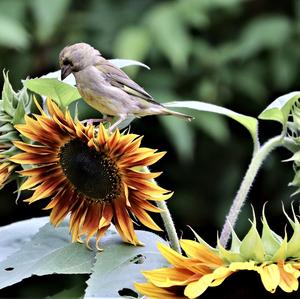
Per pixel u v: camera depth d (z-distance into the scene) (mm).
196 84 3623
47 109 2260
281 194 3701
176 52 3447
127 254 2215
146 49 3438
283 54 3666
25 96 2254
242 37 3660
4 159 2242
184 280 2156
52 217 2240
